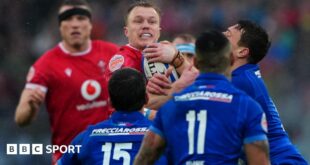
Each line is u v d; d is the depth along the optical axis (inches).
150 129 724.7
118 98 763.4
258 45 851.4
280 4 2453.2
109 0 2347.4
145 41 884.6
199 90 711.1
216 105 703.1
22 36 2271.2
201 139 696.4
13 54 2197.3
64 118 1133.1
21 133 1653.5
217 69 716.0
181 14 2357.3
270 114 845.2
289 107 2089.1
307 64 2274.9
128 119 767.7
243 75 837.8
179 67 861.8
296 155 845.8
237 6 2410.2
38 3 2326.5
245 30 854.5
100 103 1135.6
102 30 2271.2
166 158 755.4
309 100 2111.2
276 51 2303.2
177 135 706.8
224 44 714.8
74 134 1131.9
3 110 1846.7
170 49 858.1
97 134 768.9
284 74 2229.3
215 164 691.4
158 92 840.9
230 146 696.4
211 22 2365.9
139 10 892.0
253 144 698.2
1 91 2016.5
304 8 2445.9
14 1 2319.1
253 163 699.4
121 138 762.2
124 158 757.3
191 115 705.6
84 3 1149.7
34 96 1113.4
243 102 705.0
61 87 1130.0
